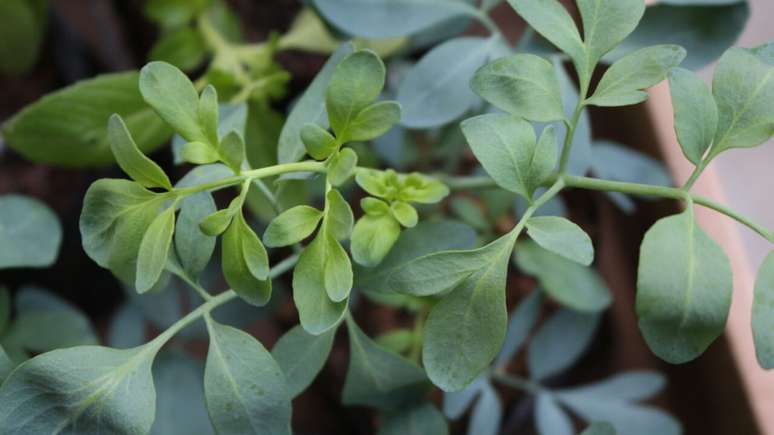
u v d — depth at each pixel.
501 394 0.36
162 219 0.24
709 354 0.33
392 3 0.29
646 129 0.33
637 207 0.36
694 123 0.24
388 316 0.35
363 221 0.25
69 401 0.24
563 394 0.32
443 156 0.36
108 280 0.39
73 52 0.41
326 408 0.37
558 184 0.25
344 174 0.24
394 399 0.27
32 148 0.30
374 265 0.25
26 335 0.30
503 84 0.24
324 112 0.26
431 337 0.24
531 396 0.36
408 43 0.33
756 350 0.24
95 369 0.24
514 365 0.36
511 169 0.24
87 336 0.30
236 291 0.24
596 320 0.33
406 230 0.26
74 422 0.24
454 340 0.24
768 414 0.30
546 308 0.37
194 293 0.30
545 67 0.25
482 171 0.34
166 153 0.38
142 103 0.29
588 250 0.24
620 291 0.39
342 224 0.24
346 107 0.24
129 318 0.32
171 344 0.30
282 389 0.25
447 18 0.29
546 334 0.33
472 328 0.24
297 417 0.38
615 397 0.32
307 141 0.24
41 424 0.24
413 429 0.27
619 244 0.39
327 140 0.24
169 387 0.29
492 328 0.24
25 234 0.27
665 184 0.32
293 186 0.30
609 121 0.37
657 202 0.33
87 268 0.38
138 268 0.24
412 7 0.29
